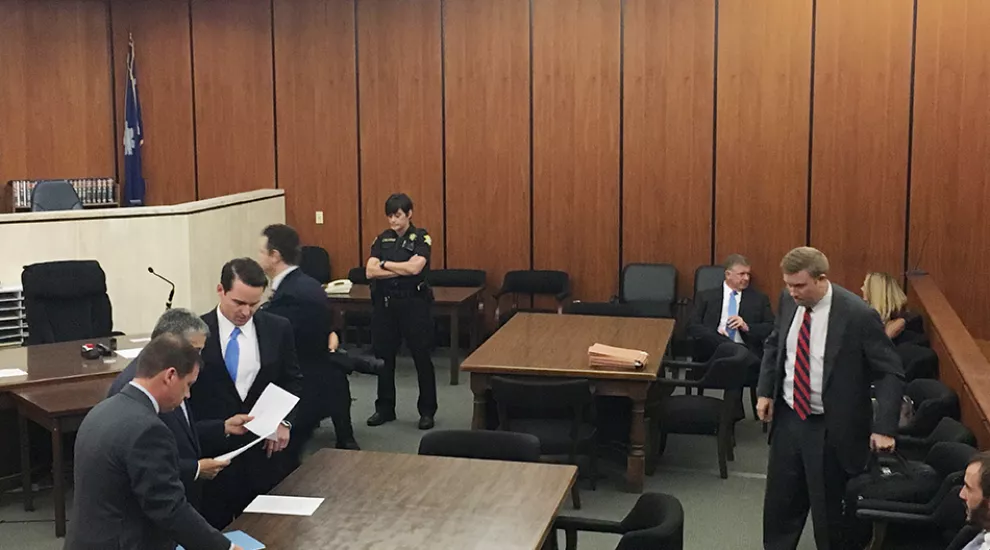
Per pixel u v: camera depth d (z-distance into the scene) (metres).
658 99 8.48
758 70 8.20
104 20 9.86
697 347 6.69
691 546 4.89
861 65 7.96
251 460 4.04
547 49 8.70
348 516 3.30
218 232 8.42
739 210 8.38
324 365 5.17
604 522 3.63
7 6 9.66
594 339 6.13
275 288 5.02
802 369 4.20
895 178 7.97
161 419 3.19
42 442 5.61
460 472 3.74
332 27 9.27
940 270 7.95
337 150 9.39
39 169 9.91
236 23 9.52
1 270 7.46
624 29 8.49
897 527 3.95
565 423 5.48
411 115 9.14
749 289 7.00
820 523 4.22
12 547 4.83
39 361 5.53
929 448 4.47
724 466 5.80
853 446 4.16
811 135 8.13
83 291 6.44
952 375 5.40
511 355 5.68
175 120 9.80
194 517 2.87
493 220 9.02
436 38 8.98
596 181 8.71
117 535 2.84
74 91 9.91
